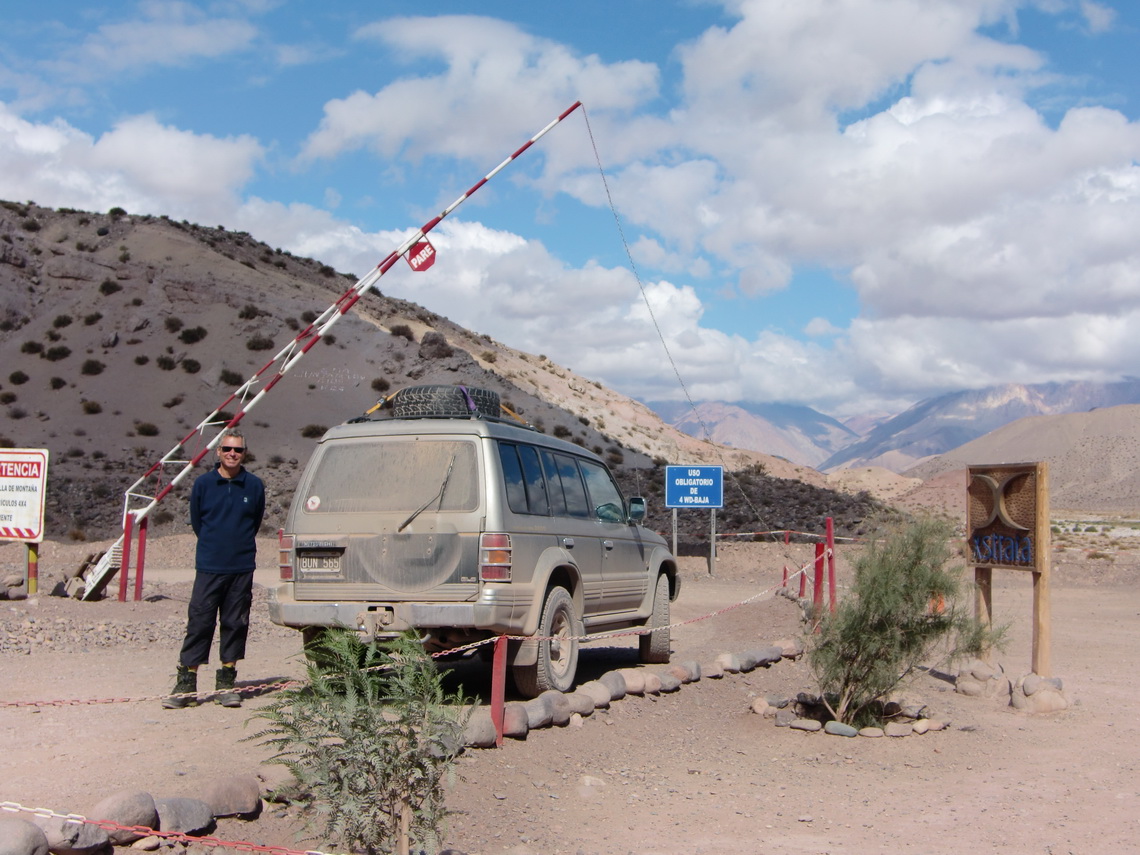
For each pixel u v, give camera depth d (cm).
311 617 857
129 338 7056
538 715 807
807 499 4547
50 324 7200
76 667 1059
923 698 1033
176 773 610
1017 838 613
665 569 1241
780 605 1747
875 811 669
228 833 544
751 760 803
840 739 873
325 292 8400
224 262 8156
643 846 589
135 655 1163
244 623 859
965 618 935
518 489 895
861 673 917
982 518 1148
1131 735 894
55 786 580
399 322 8100
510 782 685
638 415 8981
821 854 579
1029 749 846
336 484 888
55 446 5694
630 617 1126
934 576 907
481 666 1120
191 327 7206
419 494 859
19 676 992
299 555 880
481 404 953
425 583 842
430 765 476
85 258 7812
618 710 913
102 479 5131
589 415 7762
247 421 6200
